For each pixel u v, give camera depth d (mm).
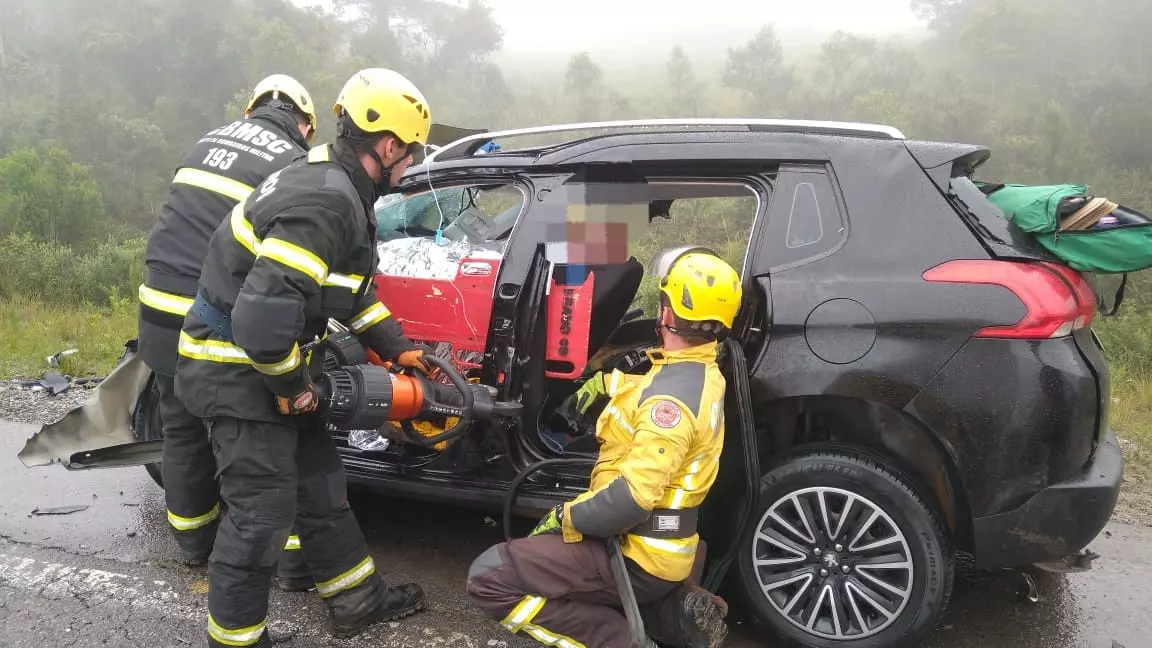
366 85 2285
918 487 2574
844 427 2713
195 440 3014
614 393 2293
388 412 2447
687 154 2910
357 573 2678
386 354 2717
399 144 2342
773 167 2855
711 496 2775
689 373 2174
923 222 2629
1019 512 2484
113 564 3168
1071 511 2473
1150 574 3268
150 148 62156
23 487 3955
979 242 2566
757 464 2555
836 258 2674
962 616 2943
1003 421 2461
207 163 2785
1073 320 2488
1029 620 2914
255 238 2160
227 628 2367
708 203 6707
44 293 10891
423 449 3160
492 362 2994
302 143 3061
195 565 3158
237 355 2283
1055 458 2457
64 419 3857
